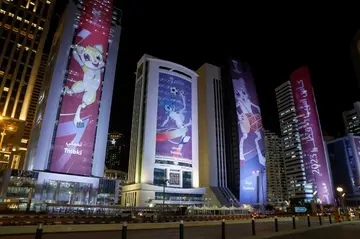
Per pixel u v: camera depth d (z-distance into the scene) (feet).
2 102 336.49
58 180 290.15
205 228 80.12
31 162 308.81
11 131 332.60
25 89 357.20
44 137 298.56
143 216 155.33
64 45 337.72
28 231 61.93
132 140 458.50
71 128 315.17
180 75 484.33
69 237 55.06
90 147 321.52
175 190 401.70
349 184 637.30
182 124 451.94
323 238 52.85
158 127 427.33
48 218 117.60
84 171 309.42
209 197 443.73
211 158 480.64
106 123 349.82
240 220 113.09
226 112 525.75
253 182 464.65
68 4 358.43
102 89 358.43
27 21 379.55
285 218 135.33
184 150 440.04
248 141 491.31
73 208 200.64
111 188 324.39
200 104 535.19
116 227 74.43
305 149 631.15
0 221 92.89
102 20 378.94
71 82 329.52
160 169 408.46
